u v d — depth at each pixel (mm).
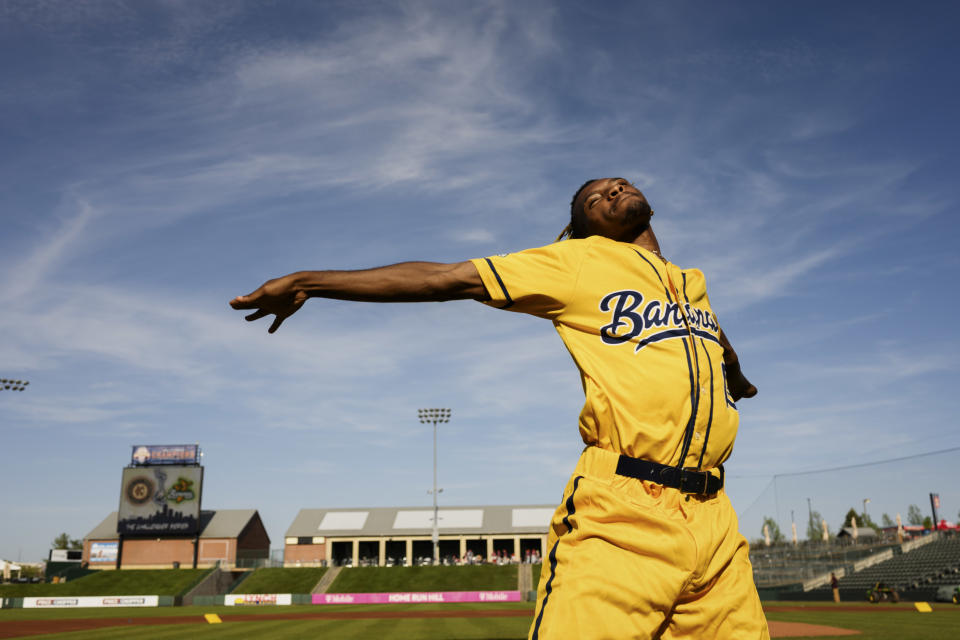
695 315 2051
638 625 1653
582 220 2150
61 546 106250
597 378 1861
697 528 1786
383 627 19828
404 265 1849
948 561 32250
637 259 1972
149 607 47219
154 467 64812
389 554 75188
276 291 1772
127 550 64750
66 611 40312
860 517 36594
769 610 23219
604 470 1823
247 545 69500
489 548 68500
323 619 26000
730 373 2533
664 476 1793
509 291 1860
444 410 59562
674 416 1830
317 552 69438
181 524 63688
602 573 1662
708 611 1806
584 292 1893
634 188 2100
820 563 35281
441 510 74500
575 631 1613
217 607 45500
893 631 13492
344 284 1805
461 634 16531
